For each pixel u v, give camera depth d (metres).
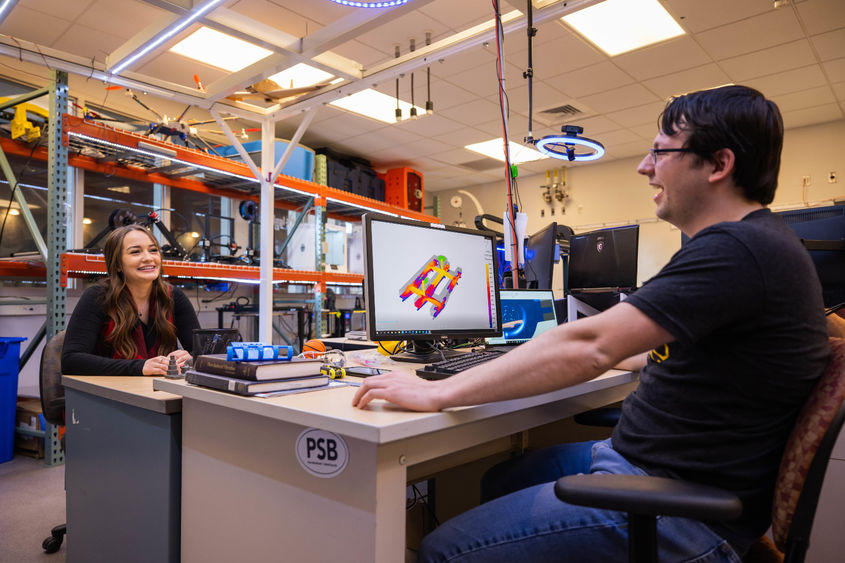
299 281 4.37
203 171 4.05
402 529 0.76
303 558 0.81
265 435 0.88
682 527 0.70
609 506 0.59
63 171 2.69
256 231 4.95
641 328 0.68
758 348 0.68
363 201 5.17
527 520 0.76
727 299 0.66
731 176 0.79
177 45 3.74
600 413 1.35
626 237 2.03
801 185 5.48
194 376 1.02
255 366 0.91
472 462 1.64
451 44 1.80
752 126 0.77
